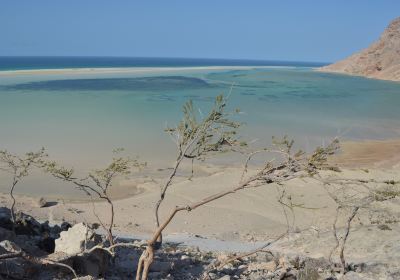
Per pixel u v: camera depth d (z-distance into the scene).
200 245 15.59
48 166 20.61
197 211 21.42
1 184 24.50
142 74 109.88
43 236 12.29
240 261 11.92
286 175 7.03
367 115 52.03
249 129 40.22
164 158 30.41
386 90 82.94
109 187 24.59
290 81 101.00
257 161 29.55
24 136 35.62
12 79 82.06
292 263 11.34
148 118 45.03
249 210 21.73
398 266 11.50
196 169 28.05
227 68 170.62
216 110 8.31
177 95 64.62
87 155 30.58
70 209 20.92
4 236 10.98
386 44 130.50
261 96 67.25
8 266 8.53
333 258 12.48
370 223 16.27
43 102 54.66
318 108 56.28
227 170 27.53
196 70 141.25
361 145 36.16
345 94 74.12
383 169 27.81
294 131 40.62
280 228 19.28
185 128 8.49
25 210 20.48
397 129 43.97
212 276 10.23
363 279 10.46
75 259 9.30
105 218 19.92
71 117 44.72
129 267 10.66
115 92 66.94
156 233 7.71
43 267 9.09
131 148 32.84
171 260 11.53
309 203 21.98
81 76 95.25
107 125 41.12
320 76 122.12
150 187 24.72
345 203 10.71
